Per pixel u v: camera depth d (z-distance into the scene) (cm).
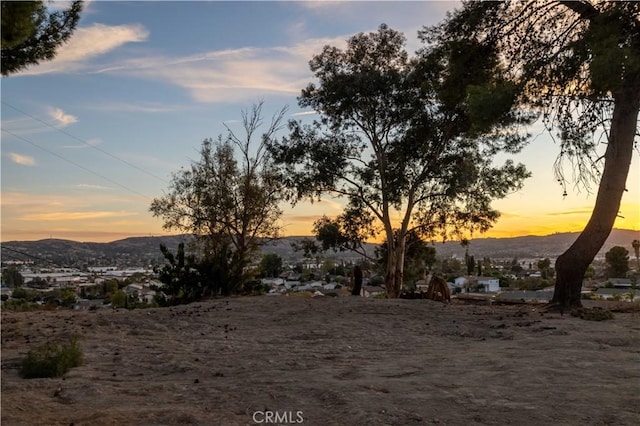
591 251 1498
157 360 946
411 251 3391
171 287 2198
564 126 1530
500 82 1662
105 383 773
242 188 2945
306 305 1647
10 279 4669
